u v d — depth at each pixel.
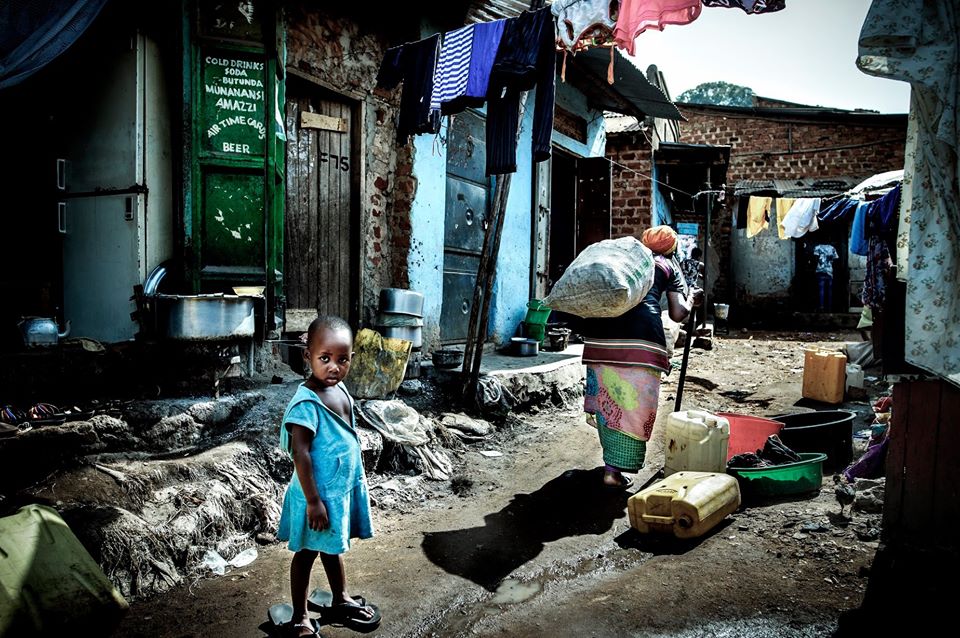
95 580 2.48
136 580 2.76
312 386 2.47
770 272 15.72
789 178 15.83
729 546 3.27
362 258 6.17
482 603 2.79
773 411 6.40
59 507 2.88
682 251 13.62
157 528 2.96
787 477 3.91
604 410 4.20
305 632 2.40
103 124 4.42
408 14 6.29
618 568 3.11
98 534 2.75
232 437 3.82
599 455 4.96
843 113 15.09
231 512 3.32
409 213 6.38
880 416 5.10
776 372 8.39
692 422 3.93
